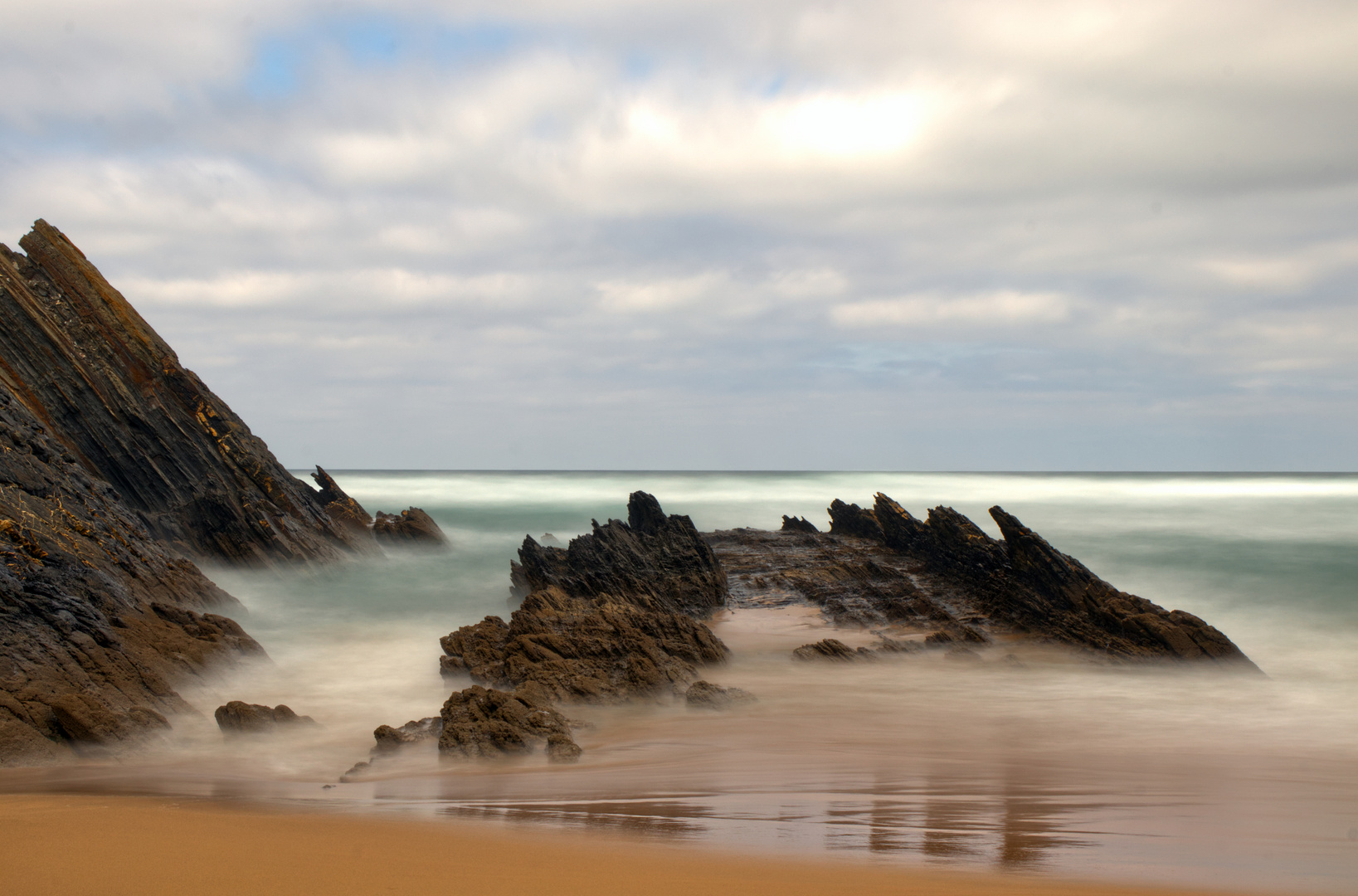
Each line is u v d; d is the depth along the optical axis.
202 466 35.91
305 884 7.22
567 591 27.94
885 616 28.59
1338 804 11.51
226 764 14.90
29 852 7.97
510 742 14.98
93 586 20.39
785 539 39.72
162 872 7.46
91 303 35.19
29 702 15.63
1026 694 20.20
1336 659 24.69
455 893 7.10
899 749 15.27
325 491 48.50
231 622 22.69
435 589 35.19
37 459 24.52
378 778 13.52
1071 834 9.87
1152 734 16.55
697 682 19.22
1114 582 36.34
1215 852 9.21
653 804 11.34
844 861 8.51
